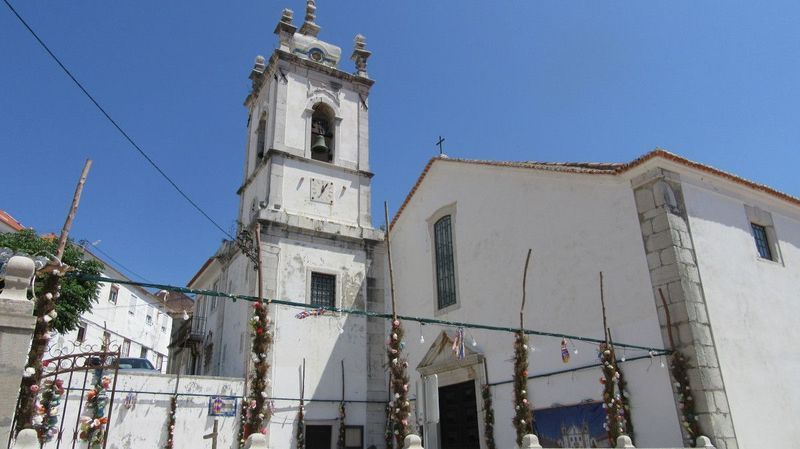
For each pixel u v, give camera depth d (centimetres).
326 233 1786
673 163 1114
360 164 1995
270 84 2025
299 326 1630
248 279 1666
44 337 548
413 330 1675
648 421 1016
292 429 1500
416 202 1816
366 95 2127
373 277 1834
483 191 1549
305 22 2194
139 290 3284
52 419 664
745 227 1228
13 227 2358
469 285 1508
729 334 1046
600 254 1185
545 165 1365
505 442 1276
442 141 1788
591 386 1127
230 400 1443
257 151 2031
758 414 1008
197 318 2192
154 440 1323
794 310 1214
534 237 1352
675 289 1028
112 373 1314
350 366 1667
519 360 950
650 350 1016
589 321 1171
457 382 1441
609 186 1202
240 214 2041
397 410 787
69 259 1614
